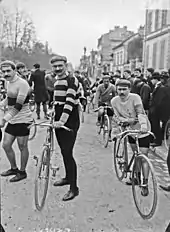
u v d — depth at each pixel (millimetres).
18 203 3354
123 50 27047
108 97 6199
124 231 2865
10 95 3789
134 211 3262
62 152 3467
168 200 3521
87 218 3092
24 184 3885
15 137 3961
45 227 2898
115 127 7039
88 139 6586
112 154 5430
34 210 3219
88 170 4516
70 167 3508
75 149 5719
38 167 3135
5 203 3330
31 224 2941
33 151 5434
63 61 3338
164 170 4625
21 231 2814
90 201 3469
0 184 3629
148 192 3205
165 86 5863
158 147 5797
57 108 3422
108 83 6191
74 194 3531
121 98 3566
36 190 3096
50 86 9867
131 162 3770
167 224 3002
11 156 4051
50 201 3447
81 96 3602
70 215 3143
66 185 3889
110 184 3984
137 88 6887
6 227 2863
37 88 8609
